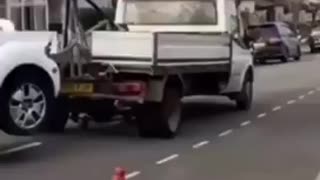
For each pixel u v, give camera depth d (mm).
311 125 17359
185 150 13922
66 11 15062
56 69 12938
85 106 15461
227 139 15281
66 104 15508
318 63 43688
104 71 14875
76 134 15984
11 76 12211
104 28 16828
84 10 16625
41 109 12711
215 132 16281
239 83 19641
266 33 43281
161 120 15070
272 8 86938
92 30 16016
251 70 20625
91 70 14891
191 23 18281
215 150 13938
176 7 18281
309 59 48656
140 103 14891
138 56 14711
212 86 17891
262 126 17219
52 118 15859
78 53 14812
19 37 12836
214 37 16953
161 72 14742
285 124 17562
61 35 14828
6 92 12148
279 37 43406
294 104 21797
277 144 14648
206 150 13930
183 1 18266
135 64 14750
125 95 14781
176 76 15406
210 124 17625
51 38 13617
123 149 14016
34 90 12547
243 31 20422
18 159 12992
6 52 12109
